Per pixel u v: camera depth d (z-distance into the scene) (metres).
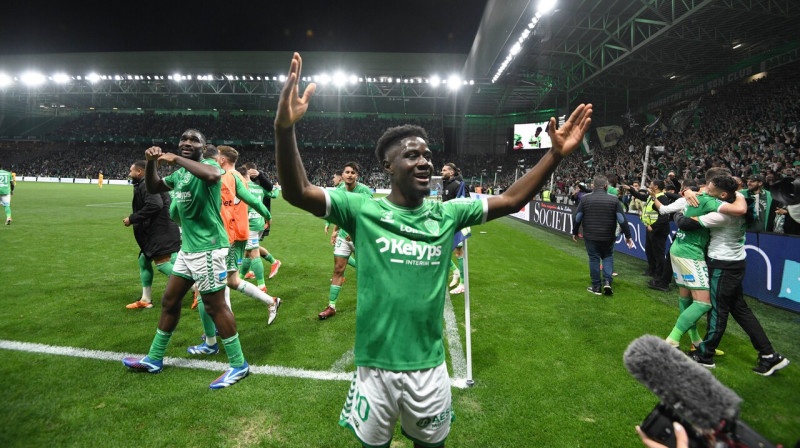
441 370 1.54
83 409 2.62
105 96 44.69
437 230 1.53
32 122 50.94
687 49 22.72
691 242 3.73
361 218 1.51
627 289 6.12
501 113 44.44
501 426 2.58
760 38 21.00
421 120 45.81
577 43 23.59
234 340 3.03
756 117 20.08
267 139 44.66
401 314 1.46
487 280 6.58
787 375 3.39
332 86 37.56
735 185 3.34
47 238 8.92
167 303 3.09
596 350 3.81
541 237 12.15
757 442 0.68
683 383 0.74
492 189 24.23
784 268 5.15
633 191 7.92
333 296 4.58
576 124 1.62
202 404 2.71
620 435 2.51
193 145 3.12
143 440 2.34
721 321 3.49
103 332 3.93
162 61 37.28
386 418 1.51
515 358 3.61
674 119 26.88
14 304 4.68
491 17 23.42
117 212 14.30
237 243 4.36
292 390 2.92
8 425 2.43
